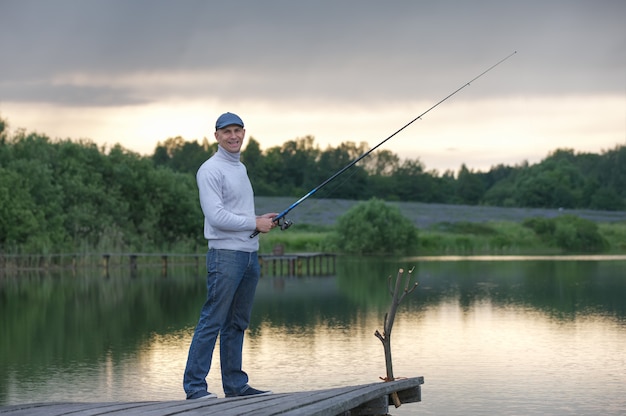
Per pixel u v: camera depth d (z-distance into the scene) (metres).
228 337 8.04
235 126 7.85
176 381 13.66
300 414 5.94
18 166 43.91
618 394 12.65
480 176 135.00
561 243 63.00
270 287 30.48
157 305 24.58
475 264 43.56
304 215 72.38
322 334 18.48
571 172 114.75
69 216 45.12
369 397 7.11
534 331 18.89
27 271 39.06
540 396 12.54
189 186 51.88
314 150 117.25
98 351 16.59
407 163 115.38
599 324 19.92
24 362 15.44
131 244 46.25
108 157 49.50
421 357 15.70
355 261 48.00
